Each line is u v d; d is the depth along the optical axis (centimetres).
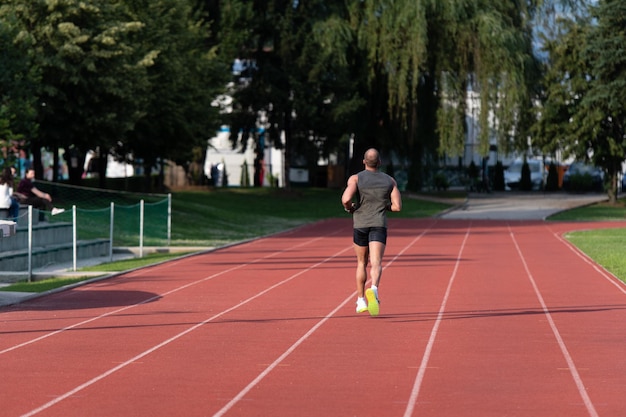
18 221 2678
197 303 1742
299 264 2622
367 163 1482
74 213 2453
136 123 4400
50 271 2406
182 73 4422
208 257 2884
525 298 1806
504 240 3662
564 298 1805
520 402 904
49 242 2781
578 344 1259
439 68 5738
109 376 1046
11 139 3412
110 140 4091
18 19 3741
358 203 1480
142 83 3972
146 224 3894
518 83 5634
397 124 6194
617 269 2362
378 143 6456
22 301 1772
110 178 5369
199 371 1074
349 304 1717
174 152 4747
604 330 1388
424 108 6034
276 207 5675
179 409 881
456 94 5731
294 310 1633
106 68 3869
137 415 857
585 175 7931
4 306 1694
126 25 3850
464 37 5656
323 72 5834
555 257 2841
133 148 4725
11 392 960
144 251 3081
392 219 5250
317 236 3953
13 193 2973
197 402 911
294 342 1284
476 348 1228
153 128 4519
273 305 1706
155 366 1106
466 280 2159
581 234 3938
